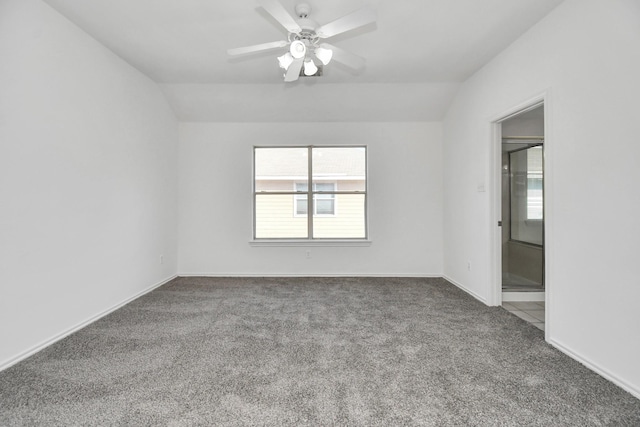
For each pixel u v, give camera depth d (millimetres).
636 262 1777
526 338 2561
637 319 1772
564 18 2307
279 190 4906
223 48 3148
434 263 4801
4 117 2076
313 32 2234
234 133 4793
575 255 2197
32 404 1706
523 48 2805
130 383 1914
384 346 2424
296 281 4500
